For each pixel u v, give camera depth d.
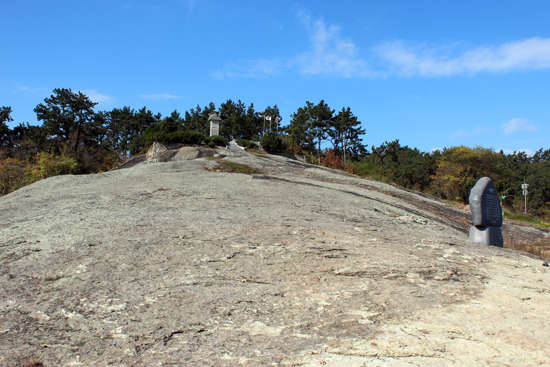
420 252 5.34
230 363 2.40
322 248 5.15
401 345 2.62
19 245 5.02
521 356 2.50
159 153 26.45
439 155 83.94
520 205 44.16
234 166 18.39
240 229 6.15
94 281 3.80
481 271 4.64
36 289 3.60
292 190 11.98
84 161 36.44
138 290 3.61
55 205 8.30
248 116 68.69
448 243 6.23
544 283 4.28
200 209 8.01
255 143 38.94
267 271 4.21
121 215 7.07
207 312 3.18
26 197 10.59
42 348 2.57
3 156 38.16
